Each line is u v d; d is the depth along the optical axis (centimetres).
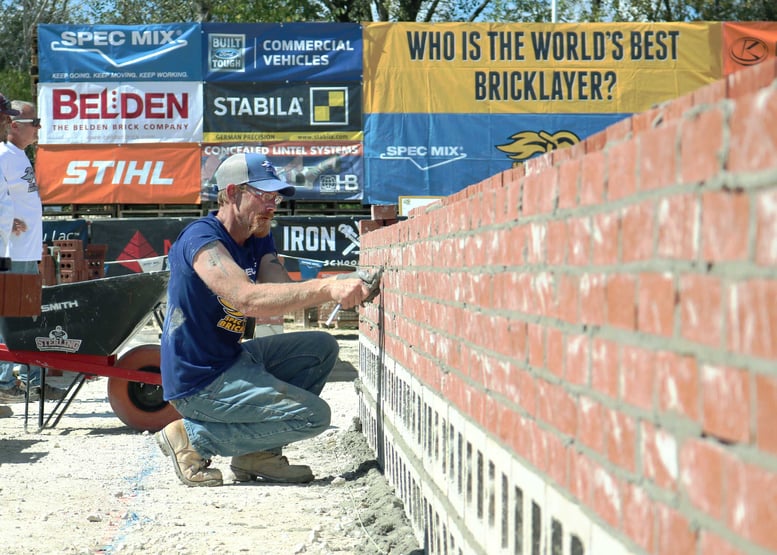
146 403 627
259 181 455
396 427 429
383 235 470
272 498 448
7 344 613
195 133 1415
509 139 1435
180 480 477
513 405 217
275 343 502
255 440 470
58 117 1405
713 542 119
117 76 1407
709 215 120
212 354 466
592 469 163
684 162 128
